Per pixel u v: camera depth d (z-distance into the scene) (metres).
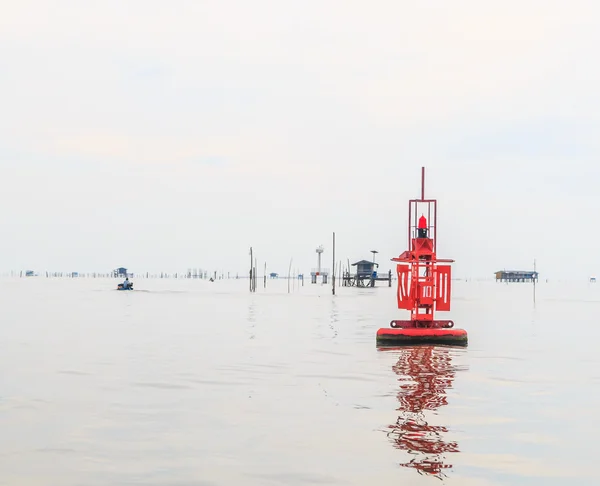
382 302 82.88
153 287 171.62
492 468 9.85
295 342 30.27
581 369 21.05
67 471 9.79
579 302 97.56
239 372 20.17
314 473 9.60
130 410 14.24
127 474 9.62
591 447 11.09
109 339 31.27
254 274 127.06
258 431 12.20
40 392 16.52
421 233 30.19
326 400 15.34
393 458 10.34
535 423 12.86
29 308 61.75
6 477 9.49
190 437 11.77
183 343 29.53
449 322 30.17
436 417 13.41
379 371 20.42
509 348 28.00
